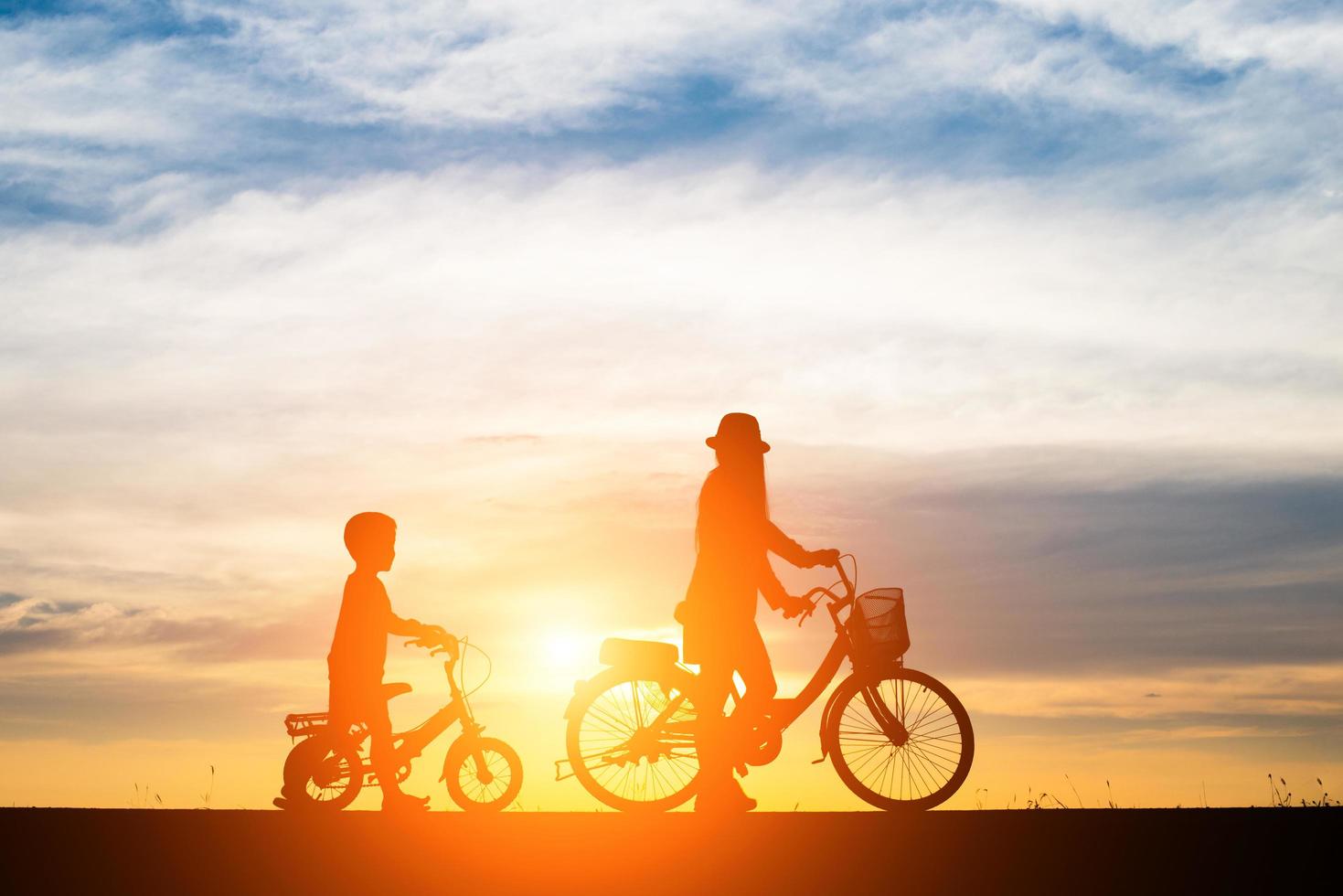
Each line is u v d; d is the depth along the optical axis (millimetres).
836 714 7422
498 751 8125
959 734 7398
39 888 5219
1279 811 6180
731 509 7285
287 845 5602
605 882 5387
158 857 5520
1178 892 5234
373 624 7898
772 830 5688
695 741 7309
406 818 5891
